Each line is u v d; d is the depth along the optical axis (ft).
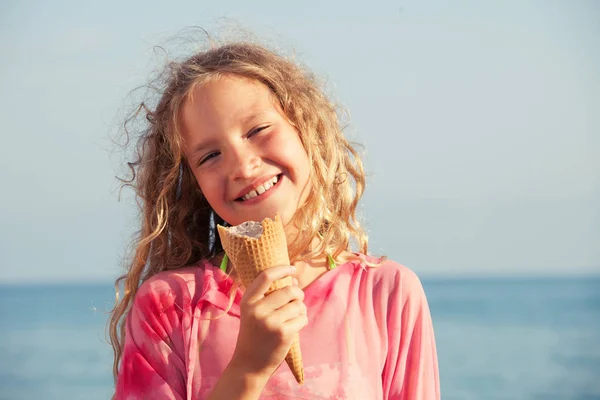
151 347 9.42
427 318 10.00
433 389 9.78
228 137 9.53
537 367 98.32
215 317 9.44
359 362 9.41
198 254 11.17
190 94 9.81
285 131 9.72
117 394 9.43
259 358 8.09
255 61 10.36
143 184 11.30
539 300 188.55
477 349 110.32
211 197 9.66
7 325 162.20
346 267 10.02
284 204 9.51
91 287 312.09
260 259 8.25
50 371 108.27
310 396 9.09
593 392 86.74
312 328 9.43
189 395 9.13
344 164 11.80
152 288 9.75
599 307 164.14
